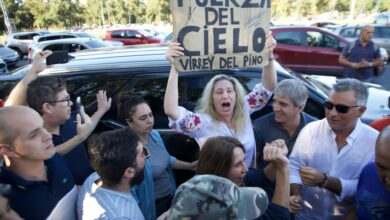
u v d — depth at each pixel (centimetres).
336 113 173
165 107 204
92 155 146
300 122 233
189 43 194
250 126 229
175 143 294
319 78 415
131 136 149
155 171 213
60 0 5562
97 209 142
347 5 4784
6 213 123
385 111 329
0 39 3606
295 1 5225
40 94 188
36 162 142
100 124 288
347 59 544
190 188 103
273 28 877
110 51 371
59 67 303
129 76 293
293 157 204
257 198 113
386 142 124
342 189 178
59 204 149
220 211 97
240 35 203
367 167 153
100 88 293
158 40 1723
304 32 857
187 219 98
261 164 248
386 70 880
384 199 144
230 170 146
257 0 203
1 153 137
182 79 289
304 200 203
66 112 197
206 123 218
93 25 6338
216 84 216
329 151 187
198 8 191
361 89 171
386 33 1207
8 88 315
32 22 5169
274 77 238
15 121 135
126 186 151
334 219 195
